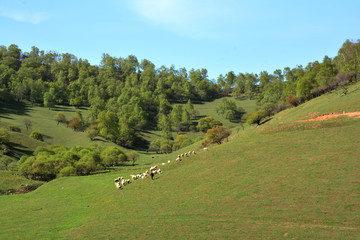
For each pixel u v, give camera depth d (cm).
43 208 5503
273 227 2666
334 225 2520
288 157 5019
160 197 4634
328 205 2961
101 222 3775
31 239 3306
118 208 4541
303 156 4869
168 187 5134
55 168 10362
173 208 3881
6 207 5966
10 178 9431
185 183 5100
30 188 8881
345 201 2964
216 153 6725
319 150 4978
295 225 2647
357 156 4256
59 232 3588
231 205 3534
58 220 4328
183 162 6794
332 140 5378
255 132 7725
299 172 4150
